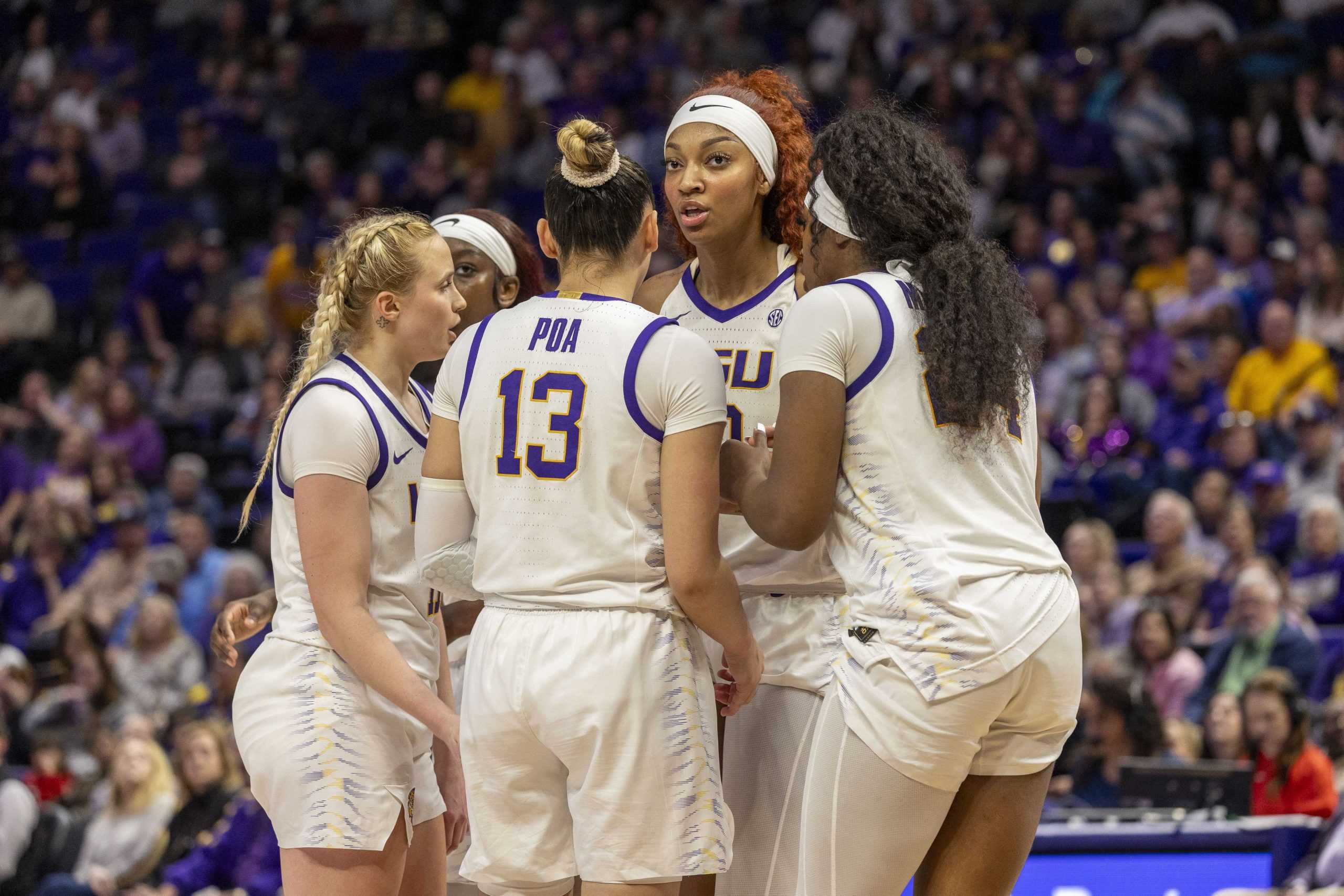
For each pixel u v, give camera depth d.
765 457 7.79
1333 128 34.66
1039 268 31.86
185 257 39.19
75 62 48.31
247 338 37.12
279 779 8.16
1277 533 24.47
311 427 8.19
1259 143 34.94
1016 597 7.12
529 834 7.57
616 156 7.75
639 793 7.30
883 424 7.27
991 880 7.44
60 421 35.25
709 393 7.39
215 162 42.69
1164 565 23.28
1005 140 35.44
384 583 8.39
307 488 8.13
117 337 37.38
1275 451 26.52
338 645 8.09
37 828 20.28
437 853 8.94
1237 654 20.08
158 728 23.09
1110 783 16.88
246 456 33.91
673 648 7.48
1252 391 27.98
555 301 7.72
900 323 7.29
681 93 39.56
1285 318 27.83
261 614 9.36
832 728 7.38
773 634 8.38
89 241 42.56
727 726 8.55
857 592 7.31
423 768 8.77
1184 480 26.36
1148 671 20.30
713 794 7.48
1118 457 27.36
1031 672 7.12
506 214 39.12
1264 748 16.55
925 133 7.74
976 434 7.20
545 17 45.34
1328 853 12.83
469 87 43.69
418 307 8.56
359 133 44.09
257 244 41.62
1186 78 36.72
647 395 7.37
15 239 43.34
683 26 42.69
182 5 49.38
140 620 25.38
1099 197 34.53
